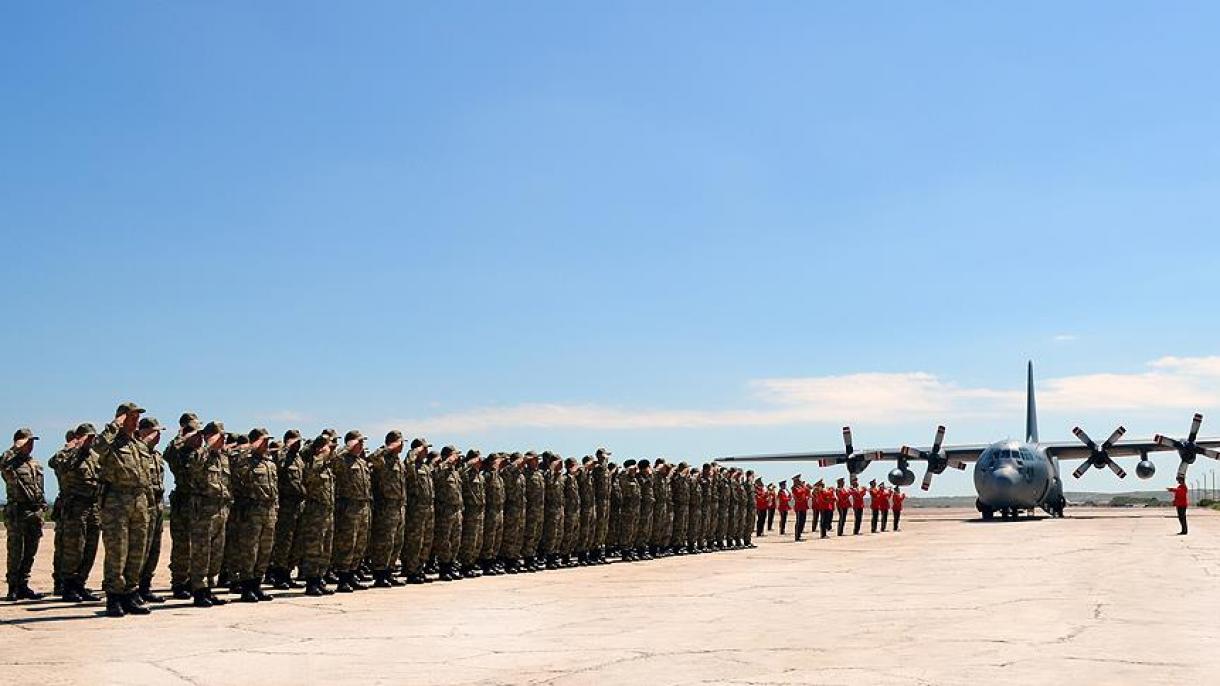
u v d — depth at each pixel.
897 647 11.66
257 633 12.81
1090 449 57.75
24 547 16.78
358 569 20.34
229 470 16.19
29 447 16.97
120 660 10.76
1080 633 12.74
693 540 31.36
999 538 36.09
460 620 14.14
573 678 9.79
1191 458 55.72
